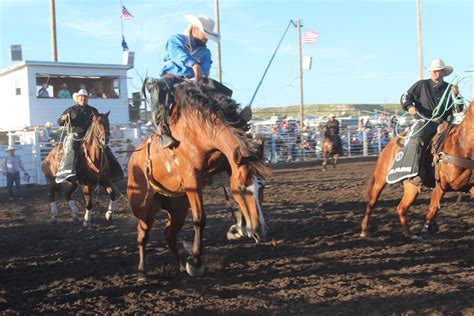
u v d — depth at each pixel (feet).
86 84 87.56
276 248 24.27
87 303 17.48
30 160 64.13
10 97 84.17
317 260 21.90
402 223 25.09
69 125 33.68
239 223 18.20
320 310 15.70
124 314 16.20
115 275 20.79
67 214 38.88
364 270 19.93
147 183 19.48
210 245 25.44
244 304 16.62
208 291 18.15
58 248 26.76
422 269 19.65
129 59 87.40
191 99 17.16
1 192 56.34
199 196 17.62
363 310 15.49
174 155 17.85
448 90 23.38
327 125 66.18
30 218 37.73
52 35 83.76
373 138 95.55
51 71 81.10
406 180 24.29
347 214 32.14
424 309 15.19
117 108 85.92
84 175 33.09
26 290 19.26
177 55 18.85
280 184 51.16
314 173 62.34
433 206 23.59
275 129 89.81
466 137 22.12
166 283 19.45
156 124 18.16
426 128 23.68
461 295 16.30
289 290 17.80
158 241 27.30
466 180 22.48
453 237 25.08
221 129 16.56
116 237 29.17
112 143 69.62
